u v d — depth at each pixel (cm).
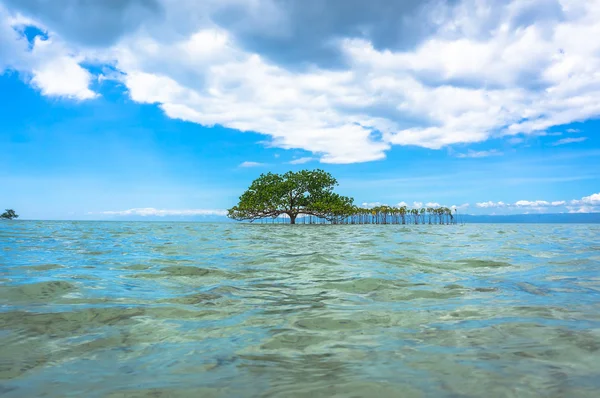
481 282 662
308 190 6925
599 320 413
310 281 672
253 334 377
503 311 459
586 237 2156
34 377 272
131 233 2434
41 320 419
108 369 287
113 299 522
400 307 484
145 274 745
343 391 247
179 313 455
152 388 253
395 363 295
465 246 1459
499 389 247
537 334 365
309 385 257
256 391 248
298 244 1567
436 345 338
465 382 258
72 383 261
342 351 326
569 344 335
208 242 1659
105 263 902
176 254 1123
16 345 341
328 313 455
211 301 516
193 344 346
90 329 391
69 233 2295
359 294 566
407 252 1200
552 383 255
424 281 672
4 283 624
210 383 261
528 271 793
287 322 418
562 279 691
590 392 241
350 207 7100
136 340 357
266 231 3162
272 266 863
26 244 1443
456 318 430
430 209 9794
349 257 1045
